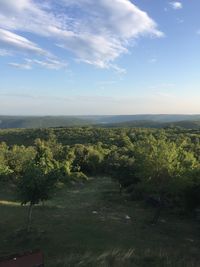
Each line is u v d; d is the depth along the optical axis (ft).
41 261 44.37
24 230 97.76
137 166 130.82
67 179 207.41
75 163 282.77
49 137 481.05
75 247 79.82
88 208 141.69
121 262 60.03
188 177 118.62
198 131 459.32
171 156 119.85
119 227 108.37
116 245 83.20
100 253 68.64
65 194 176.65
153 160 119.44
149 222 119.55
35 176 98.94
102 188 202.28
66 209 137.49
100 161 280.72
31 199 99.19
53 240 87.71
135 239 93.40
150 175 120.37
